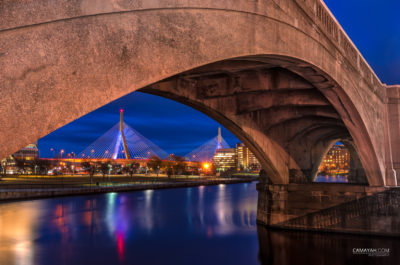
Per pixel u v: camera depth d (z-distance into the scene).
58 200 54.88
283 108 24.64
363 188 25.98
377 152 25.08
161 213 42.38
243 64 14.99
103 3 4.72
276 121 24.94
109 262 21.47
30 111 3.85
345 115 21.55
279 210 28.36
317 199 27.20
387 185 27.39
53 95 4.08
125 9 5.07
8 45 3.68
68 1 4.29
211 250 24.19
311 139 31.70
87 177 123.69
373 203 25.62
